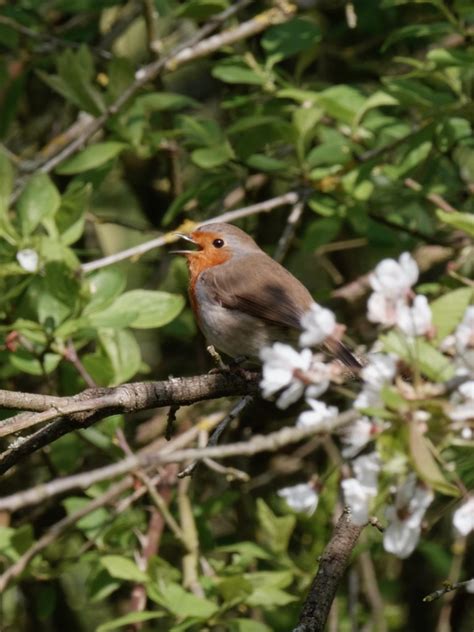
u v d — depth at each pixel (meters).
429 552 11.84
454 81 10.92
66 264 8.92
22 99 15.26
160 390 7.62
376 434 5.03
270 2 13.94
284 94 10.69
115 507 10.67
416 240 13.02
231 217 11.19
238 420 13.01
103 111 11.46
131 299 9.38
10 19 12.77
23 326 9.03
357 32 14.34
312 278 14.64
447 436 5.06
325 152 11.22
